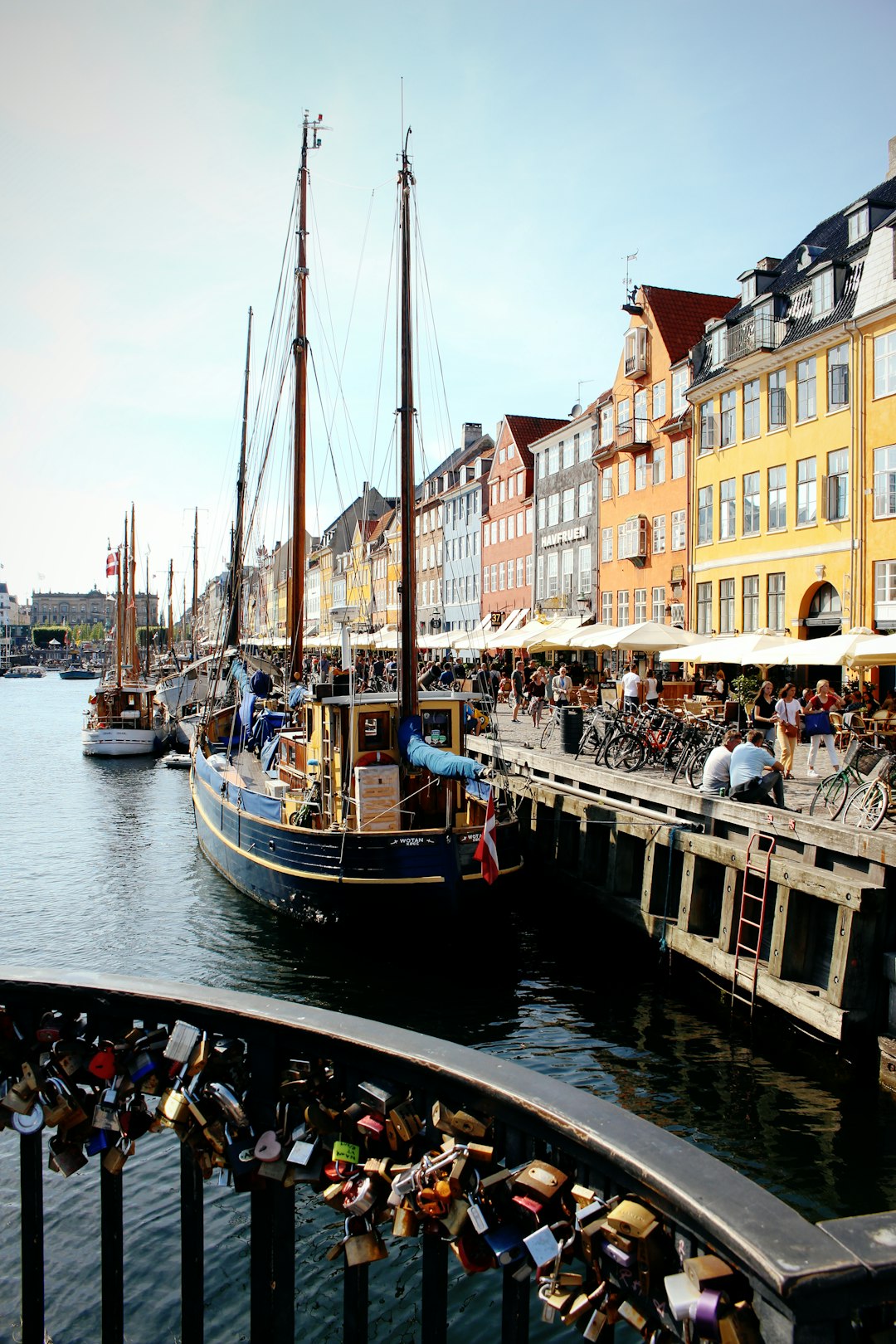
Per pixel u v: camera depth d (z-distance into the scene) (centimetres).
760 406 3303
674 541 3953
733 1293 140
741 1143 927
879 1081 1017
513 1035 1213
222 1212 757
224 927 1706
